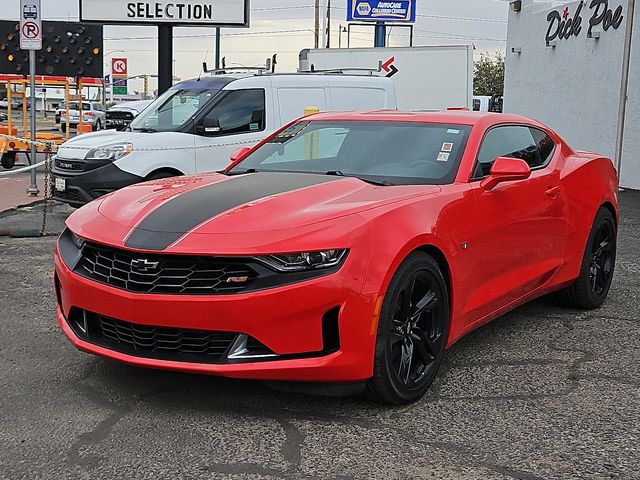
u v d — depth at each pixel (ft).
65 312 13.62
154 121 34.35
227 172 16.89
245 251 11.62
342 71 41.57
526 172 14.67
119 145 31.27
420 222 13.05
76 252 13.47
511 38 71.46
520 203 16.14
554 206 17.46
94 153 31.09
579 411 12.88
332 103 37.32
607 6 56.34
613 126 56.03
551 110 64.90
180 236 12.16
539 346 16.55
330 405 12.95
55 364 14.85
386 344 12.25
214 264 11.82
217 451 11.20
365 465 10.81
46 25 47.21
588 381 14.38
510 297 16.25
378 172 15.48
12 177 55.88
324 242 11.78
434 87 66.28
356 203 12.98
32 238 29.58
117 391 13.46
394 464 10.85
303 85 36.37
